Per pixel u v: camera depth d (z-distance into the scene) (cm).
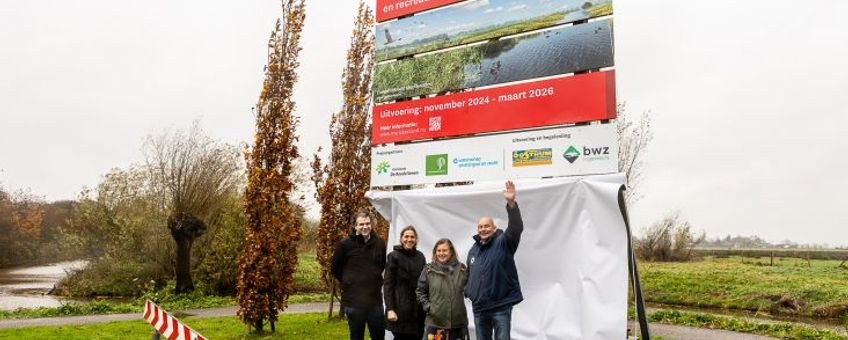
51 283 3089
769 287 2164
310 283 2602
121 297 2266
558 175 718
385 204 842
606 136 688
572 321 620
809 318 1786
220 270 2189
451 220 753
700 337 1198
